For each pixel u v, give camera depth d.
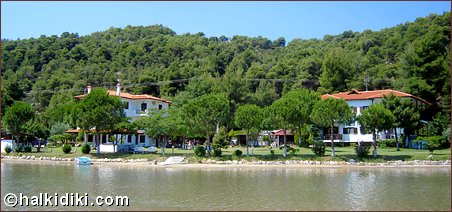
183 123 60.72
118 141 77.38
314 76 115.31
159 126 60.25
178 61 141.75
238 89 100.31
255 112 56.62
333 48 119.75
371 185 34.53
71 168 50.34
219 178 39.72
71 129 84.38
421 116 78.19
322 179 38.91
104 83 123.69
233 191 31.12
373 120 54.66
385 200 27.25
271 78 118.69
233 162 54.75
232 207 24.88
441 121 69.50
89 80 124.19
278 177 40.69
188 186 33.88
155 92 120.00
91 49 152.25
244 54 143.00
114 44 166.62
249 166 52.75
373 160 53.91
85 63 141.25
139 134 78.31
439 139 64.12
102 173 44.34
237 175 42.59
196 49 155.25
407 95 73.12
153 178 39.62
